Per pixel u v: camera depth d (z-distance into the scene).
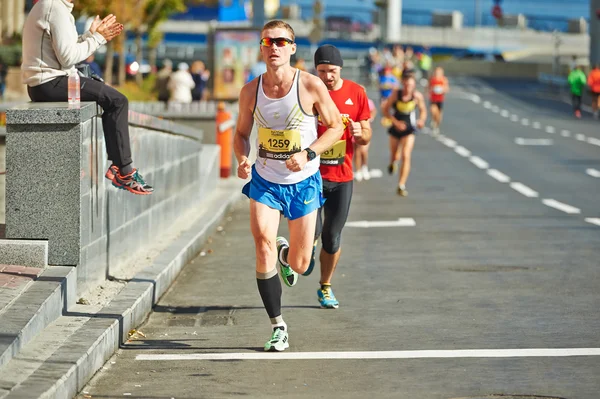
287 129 16.78
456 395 14.40
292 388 14.84
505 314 19.88
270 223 16.97
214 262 26.48
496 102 111.75
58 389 13.34
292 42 16.62
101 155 20.53
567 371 15.59
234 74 75.62
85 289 19.38
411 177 50.09
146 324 19.27
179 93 69.88
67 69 19.75
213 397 14.40
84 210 19.19
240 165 17.05
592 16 128.62
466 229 32.56
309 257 17.38
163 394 14.53
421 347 17.23
